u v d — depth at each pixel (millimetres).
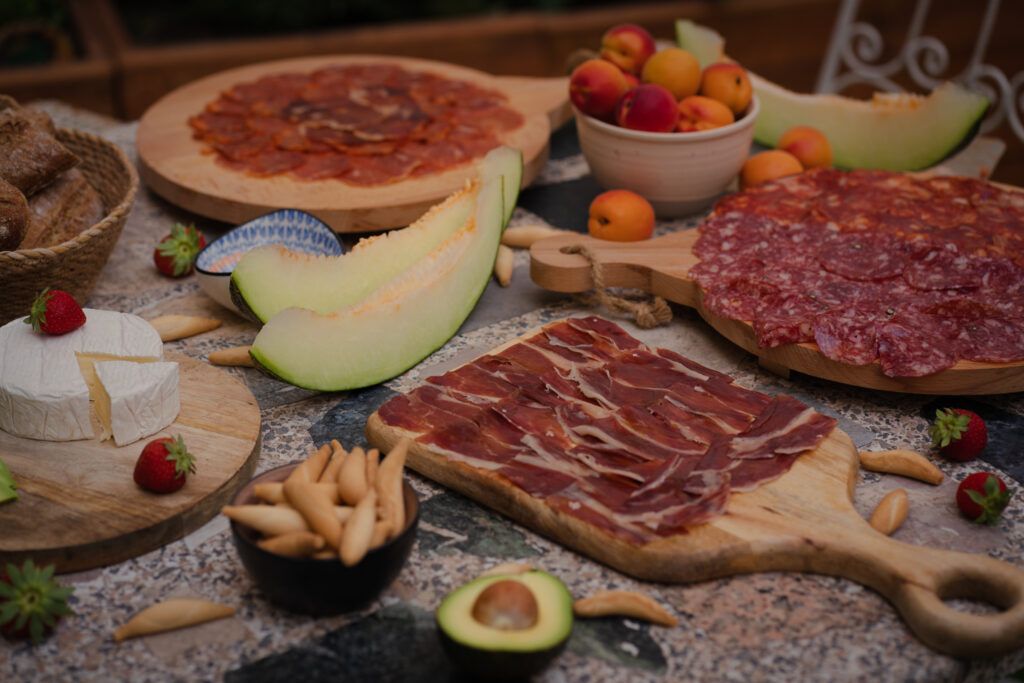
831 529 1114
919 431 1377
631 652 1031
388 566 1019
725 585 1110
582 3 4582
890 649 1034
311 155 1919
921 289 1488
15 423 1261
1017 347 1385
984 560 1070
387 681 1004
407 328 1427
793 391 1459
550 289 1626
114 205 1732
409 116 2053
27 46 3865
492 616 958
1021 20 4445
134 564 1144
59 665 1023
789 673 1009
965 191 1775
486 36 4066
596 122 1804
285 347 1312
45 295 1297
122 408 1230
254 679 1006
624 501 1144
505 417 1276
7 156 1521
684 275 1562
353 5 4422
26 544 1101
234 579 1125
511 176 1609
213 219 1875
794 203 1747
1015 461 1322
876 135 2045
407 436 1251
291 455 1315
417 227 1562
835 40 3033
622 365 1374
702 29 2172
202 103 2186
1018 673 1392
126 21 4504
